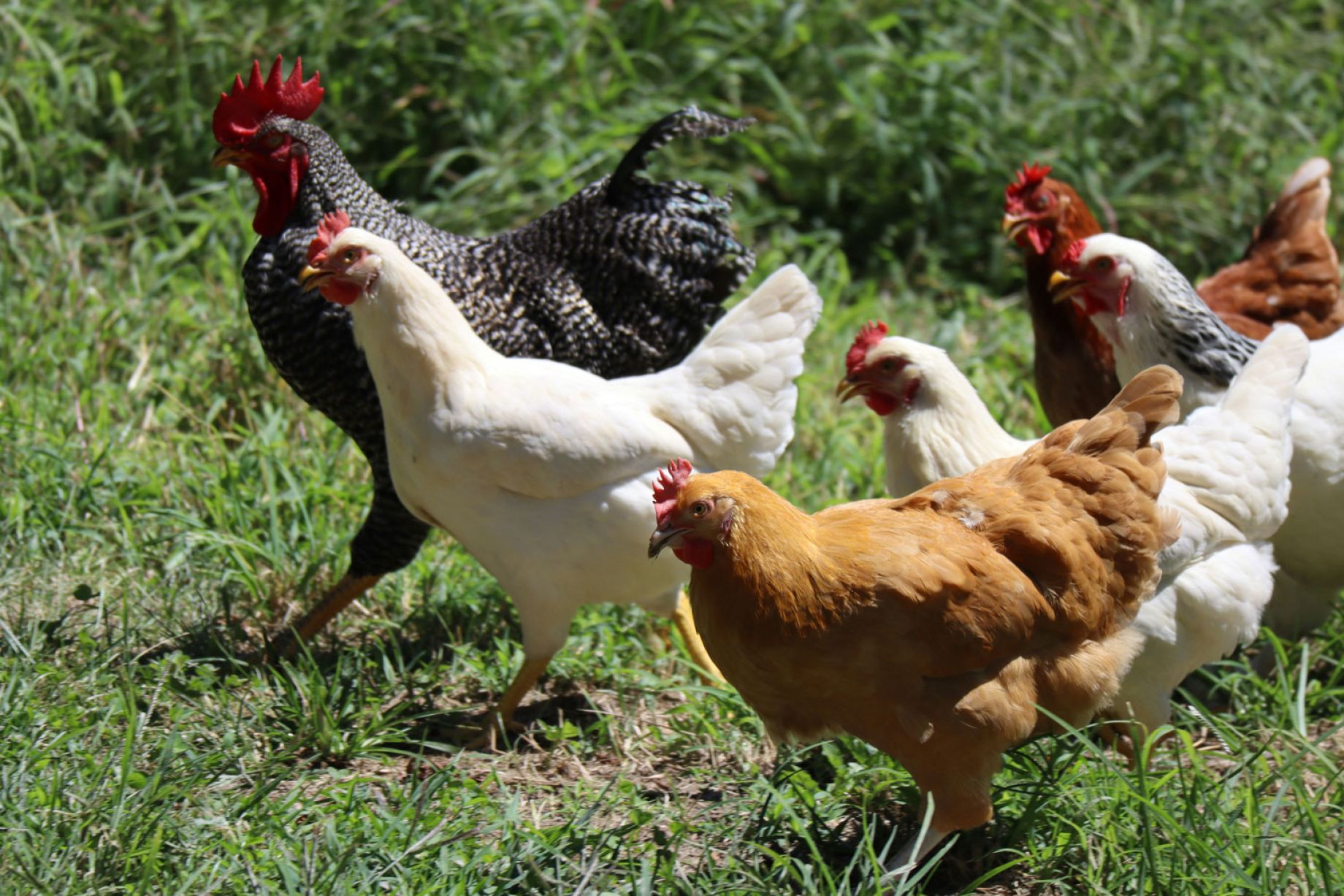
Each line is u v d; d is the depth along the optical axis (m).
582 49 9.80
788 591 3.91
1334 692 5.13
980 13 10.63
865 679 3.95
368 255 4.80
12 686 4.53
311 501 6.36
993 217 9.97
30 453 6.27
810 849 4.01
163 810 4.03
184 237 8.91
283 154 5.64
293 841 4.02
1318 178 7.23
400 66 9.41
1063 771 4.39
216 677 5.20
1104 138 10.35
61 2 9.14
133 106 9.09
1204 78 10.50
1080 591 4.10
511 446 4.78
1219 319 5.73
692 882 3.96
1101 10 11.16
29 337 7.36
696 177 9.49
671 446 4.91
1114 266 5.62
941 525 4.12
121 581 5.64
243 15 9.35
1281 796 4.09
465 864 3.98
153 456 6.70
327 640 5.71
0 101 8.45
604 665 5.57
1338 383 5.38
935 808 4.07
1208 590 4.58
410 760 4.89
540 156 9.16
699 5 10.42
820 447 7.62
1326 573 5.63
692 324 6.30
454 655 5.53
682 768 4.92
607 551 4.90
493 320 5.80
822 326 8.90
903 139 9.96
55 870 3.73
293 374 5.65
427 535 5.71
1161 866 3.98
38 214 8.55
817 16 10.40
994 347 8.74
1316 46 11.19
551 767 4.91
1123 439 4.27
